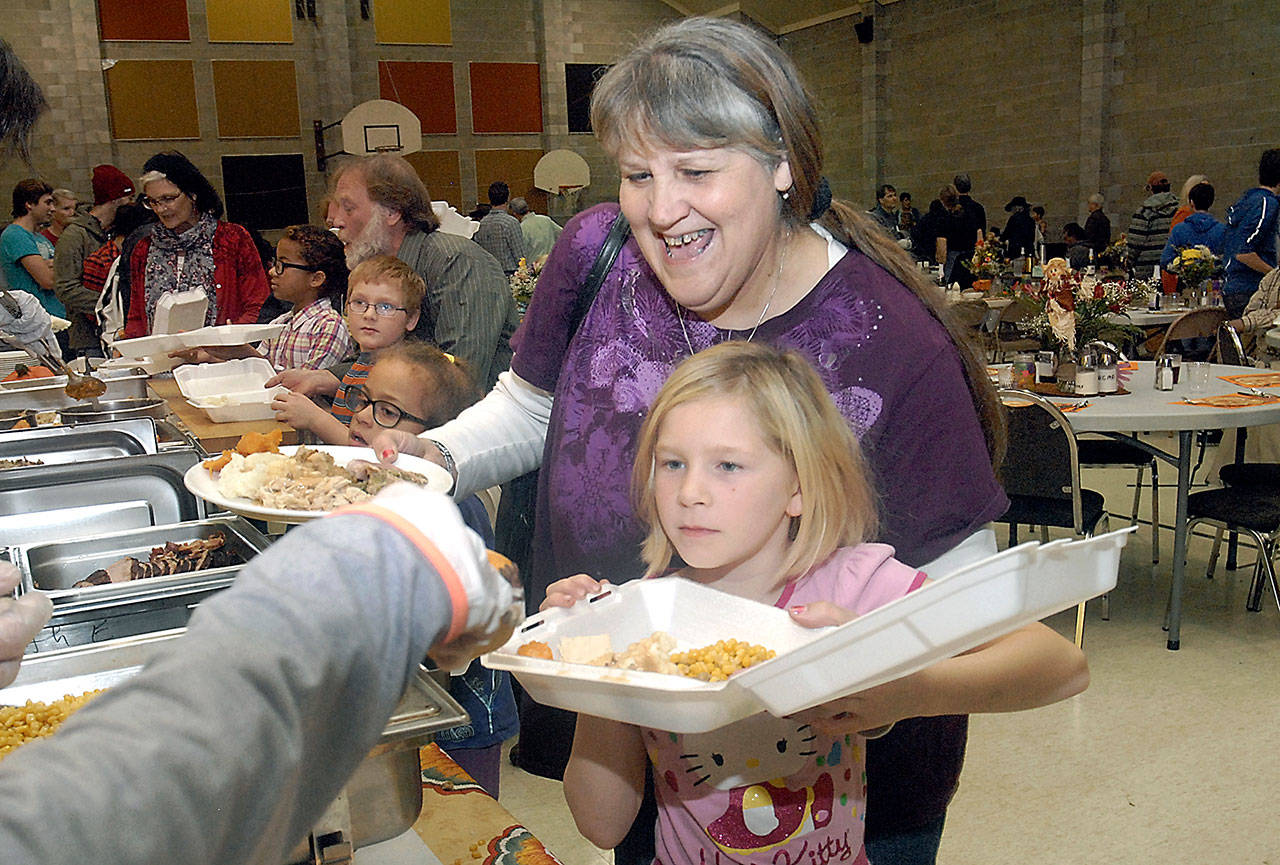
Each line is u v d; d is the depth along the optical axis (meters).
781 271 1.07
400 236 2.44
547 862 1.02
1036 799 2.36
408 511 0.40
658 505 0.98
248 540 1.42
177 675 0.34
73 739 0.32
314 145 12.55
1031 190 11.08
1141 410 3.01
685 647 0.92
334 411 2.20
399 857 0.96
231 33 11.97
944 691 0.78
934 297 1.06
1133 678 2.94
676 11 14.11
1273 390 3.26
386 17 12.80
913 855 1.13
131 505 1.71
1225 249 5.94
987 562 0.56
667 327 1.14
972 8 11.40
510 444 1.37
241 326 2.92
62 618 1.21
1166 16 9.52
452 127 13.32
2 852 0.29
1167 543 4.06
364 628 0.37
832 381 1.02
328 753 0.38
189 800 0.32
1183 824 2.24
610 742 1.01
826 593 0.97
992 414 1.08
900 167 12.74
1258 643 3.14
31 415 2.39
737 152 0.94
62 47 11.22
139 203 5.07
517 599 0.42
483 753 1.67
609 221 1.21
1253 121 8.91
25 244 5.69
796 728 0.97
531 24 13.56
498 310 2.40
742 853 0.98
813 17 13.45
